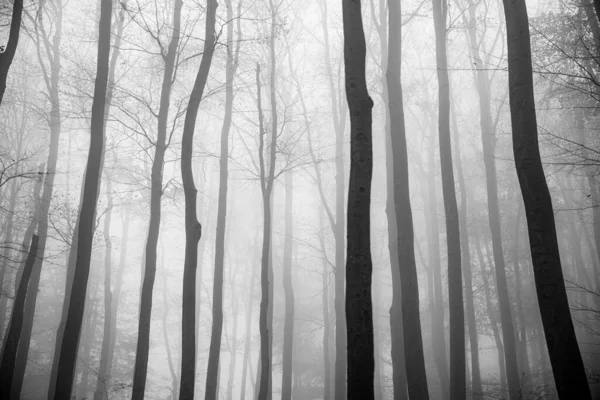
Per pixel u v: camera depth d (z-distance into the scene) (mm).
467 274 18172
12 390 14766
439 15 13102
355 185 6434
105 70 10859
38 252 15836
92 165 10234
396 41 12086
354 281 6035
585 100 12680
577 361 6137
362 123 6684
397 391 12328
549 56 12414
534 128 7113
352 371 5734
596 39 10336
